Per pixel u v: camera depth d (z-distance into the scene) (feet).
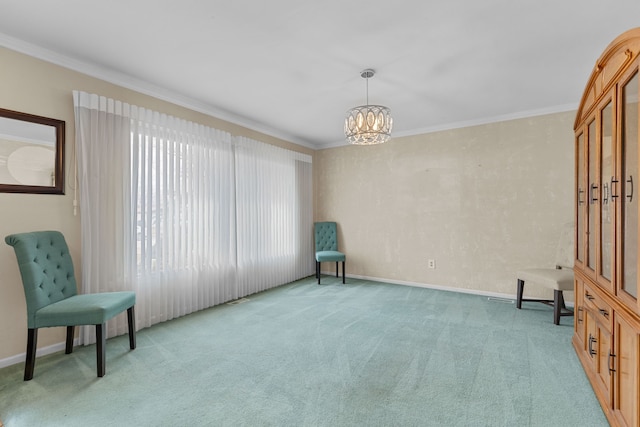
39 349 7.80
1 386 6.38
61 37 7.39
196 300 11.34
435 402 5.79
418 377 6.68
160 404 5.76
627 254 4.79
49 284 7.18
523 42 7.55
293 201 16.67
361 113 9.53
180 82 9.89
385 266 16.17
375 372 6.91
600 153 5.99
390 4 6.21
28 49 7.59
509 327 9.62
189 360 7.51
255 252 14.05
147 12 6.48
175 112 10.93
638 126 4.35
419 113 12.84
